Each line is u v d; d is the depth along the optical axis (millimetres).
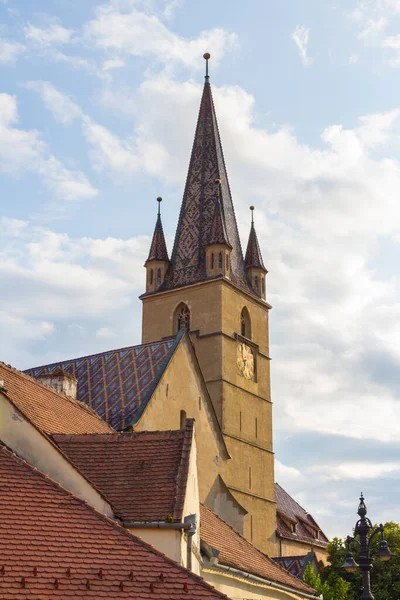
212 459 52875
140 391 49781
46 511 17547
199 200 78938
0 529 16578
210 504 51594
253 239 79875
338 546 76688
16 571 15539
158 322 74312
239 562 29906
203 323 71375
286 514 97375
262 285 78500
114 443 24266
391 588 71125
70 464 21328
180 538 20688
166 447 23750
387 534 73812
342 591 64438
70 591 15430
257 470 69938
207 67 86812
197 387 53219
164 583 16391
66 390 43156
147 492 22141
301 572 76688
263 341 76688
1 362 31234
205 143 82375
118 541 17297
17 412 21891
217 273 72500
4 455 19078
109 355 56156
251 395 72062
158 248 77125
